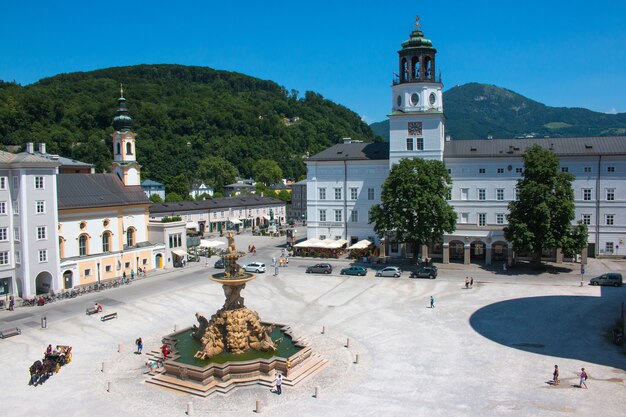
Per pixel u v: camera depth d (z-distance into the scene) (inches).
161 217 5556.1
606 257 3745.1
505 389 1614.2
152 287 3152.1
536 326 2245.3
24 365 1888.5
